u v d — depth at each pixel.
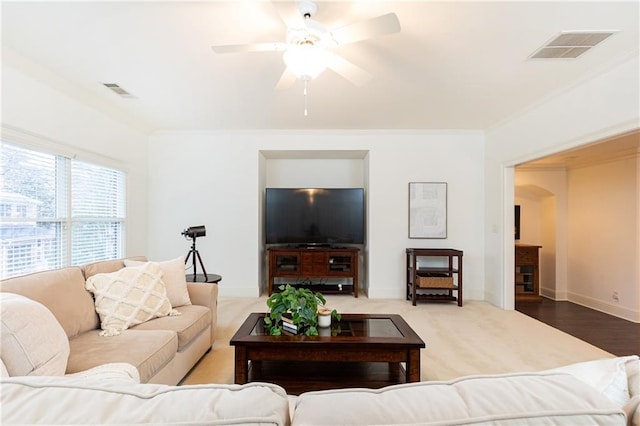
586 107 2.86
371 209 4.74
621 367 0.66
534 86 3.06
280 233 4.95
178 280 2.68
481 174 4.71
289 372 2.23
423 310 4.11
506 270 4.21
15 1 1.90
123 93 3.31
